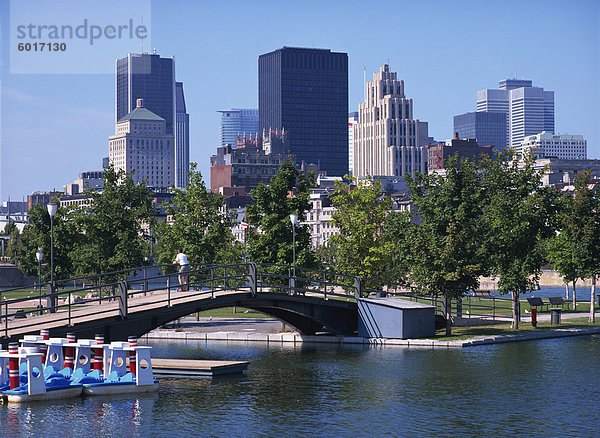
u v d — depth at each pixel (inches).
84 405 1601.9
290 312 2711.6
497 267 2711.6
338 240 3604.8
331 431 1397.6
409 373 1966.0
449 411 1541.6
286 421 1470.2
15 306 3846.0
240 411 1555.1
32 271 4650.6
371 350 2420.0
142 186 3095.5
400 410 1553.9
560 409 1551.4
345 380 1886.1
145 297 2428.6
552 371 1966.0
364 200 3555.6
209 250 3307.1
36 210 3304.6
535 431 1385.3
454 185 2593.5
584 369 1993.1
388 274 3639.3
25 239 4692.4
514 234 2635.3
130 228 3058.6
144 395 1716.3
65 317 2076.8
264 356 2332.7
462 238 2536.9
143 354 1763.0
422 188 2763.3
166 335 2881.4
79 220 3014.3
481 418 1481.3
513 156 2847.0
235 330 2960.1
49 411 1546.5
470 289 2613.2
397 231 2935.5
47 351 1782.7
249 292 2341.3
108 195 3029.0
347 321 2691.9
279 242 3011.8
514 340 2568.9
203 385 1843.0
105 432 1390.3
